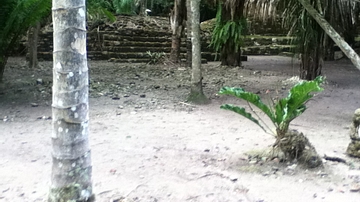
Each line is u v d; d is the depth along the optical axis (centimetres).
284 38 1633
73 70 219
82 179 230
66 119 223
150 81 863
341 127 502
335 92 760
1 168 334
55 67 220
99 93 697
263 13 789
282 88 789
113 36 1280
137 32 1337
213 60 1338
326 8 740
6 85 736
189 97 648
